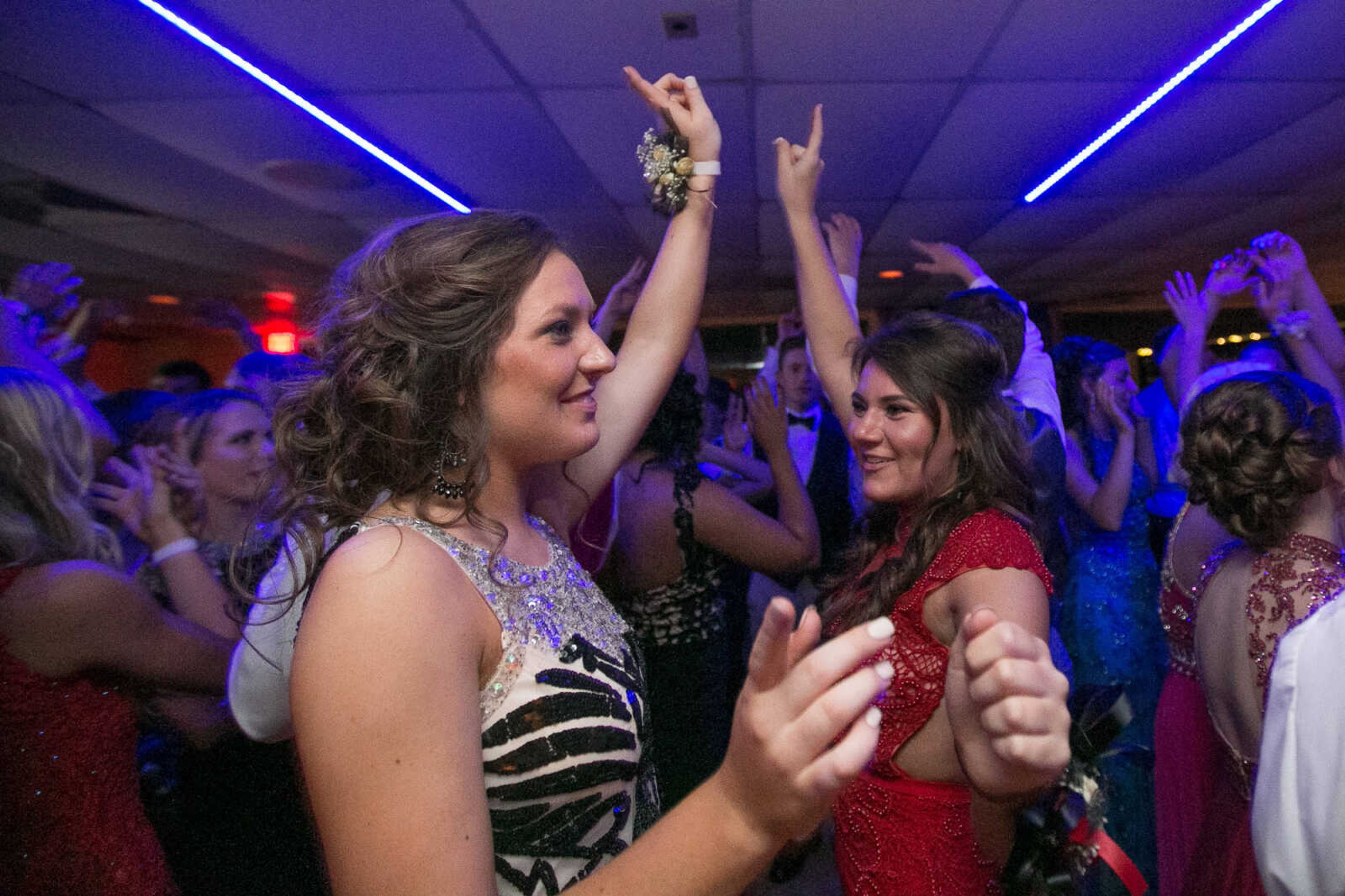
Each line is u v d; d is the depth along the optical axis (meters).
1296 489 1.33
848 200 5.80
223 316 3.84
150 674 1.29
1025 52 3.51
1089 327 12.08
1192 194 5.79
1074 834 0.84
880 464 1.40
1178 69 3.69
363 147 4.52
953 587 1.21
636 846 0.56
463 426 0.80
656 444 1.97
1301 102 4.09
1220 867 1.45
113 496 1.65
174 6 3.04
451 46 3.37
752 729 0.50
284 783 1.59
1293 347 2.80
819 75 3.70
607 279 8.41
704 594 2.01
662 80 1.31
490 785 0.75
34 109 3.98
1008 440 1.33
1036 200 5.88
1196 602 1.55
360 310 0.82
